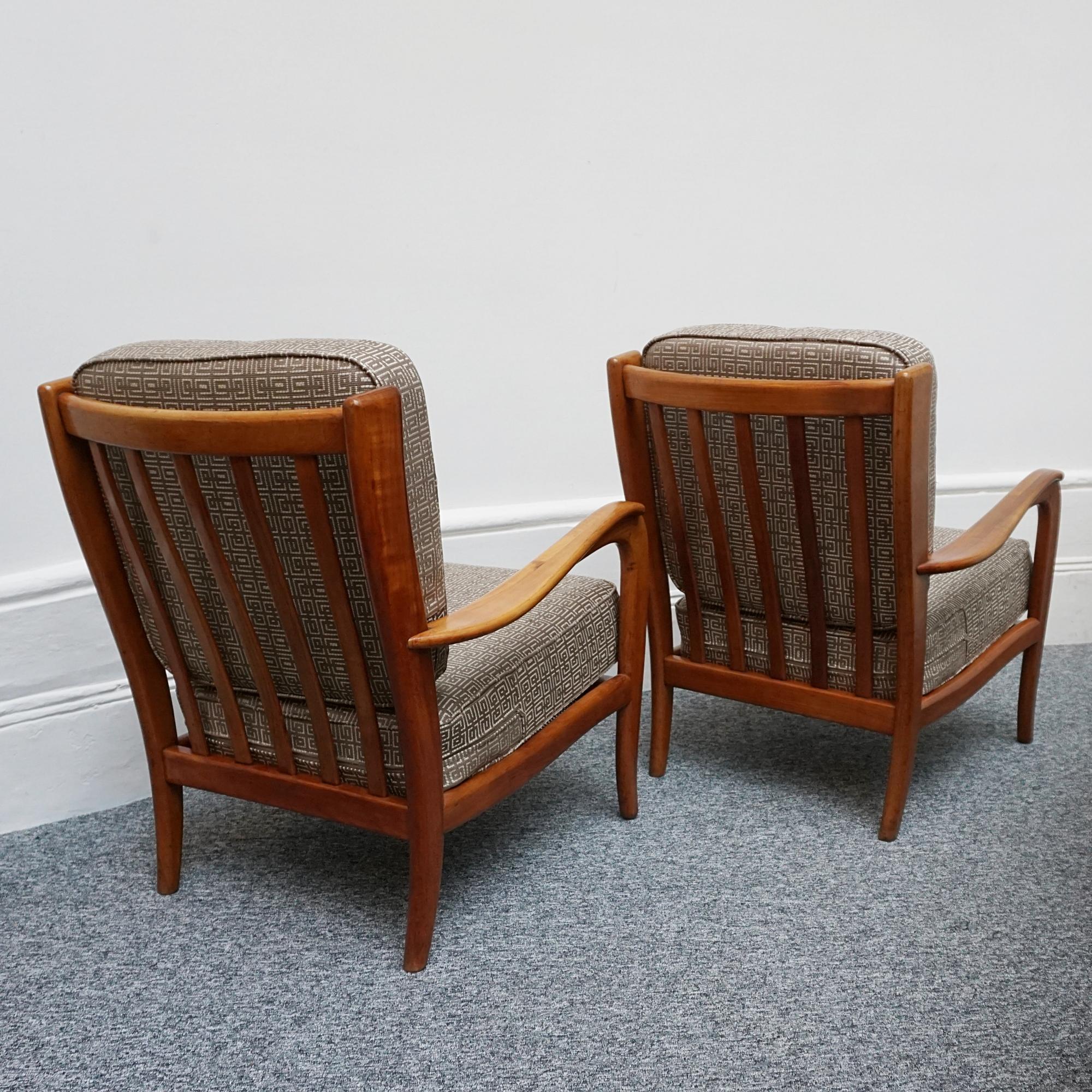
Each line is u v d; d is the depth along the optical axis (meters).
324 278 2.43
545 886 1.88
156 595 1.67
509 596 1.57
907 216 2.76
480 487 2.69
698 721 2.54
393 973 1.67
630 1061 1.46
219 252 2.29
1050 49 2.68
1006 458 2.93
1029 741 2.36
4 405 2.08
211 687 1.79
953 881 1.85
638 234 2.67
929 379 1.67
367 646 1.52
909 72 2.67
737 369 1.78
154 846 2.09
